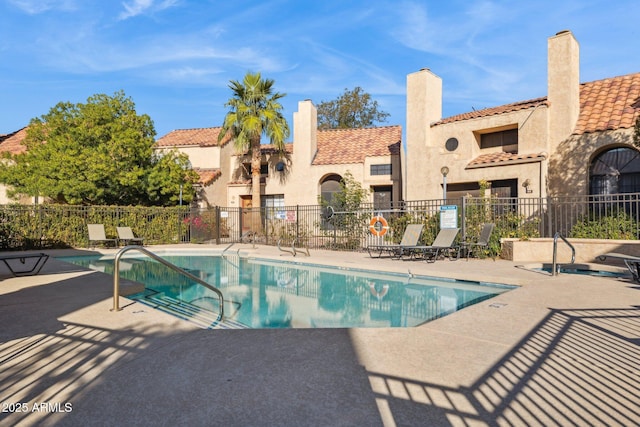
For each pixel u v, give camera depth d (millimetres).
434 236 13844
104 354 3787
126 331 4531
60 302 6047
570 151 14453
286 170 24391
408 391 2994
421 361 3609
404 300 8031
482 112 17188
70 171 17891
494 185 16266
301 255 14195
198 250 16719
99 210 17875
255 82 22656
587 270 9445
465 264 10883
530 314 5297
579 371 3367
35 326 4730
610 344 4066
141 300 7828
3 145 24047
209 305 7574
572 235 12102
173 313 6754
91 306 5781
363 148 23422
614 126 13453
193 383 3145
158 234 19609
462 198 12742
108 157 18359
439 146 17547
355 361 3611
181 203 21625
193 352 3852
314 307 7457
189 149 25781
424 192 17766
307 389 3031
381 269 10680
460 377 3250
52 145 18969
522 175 14984
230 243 20406
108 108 19812
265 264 13609
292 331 4578
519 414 2641
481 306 5762
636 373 3324
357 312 7066
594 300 6129
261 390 3016
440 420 2570
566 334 4410
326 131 27109
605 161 14188
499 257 12281
